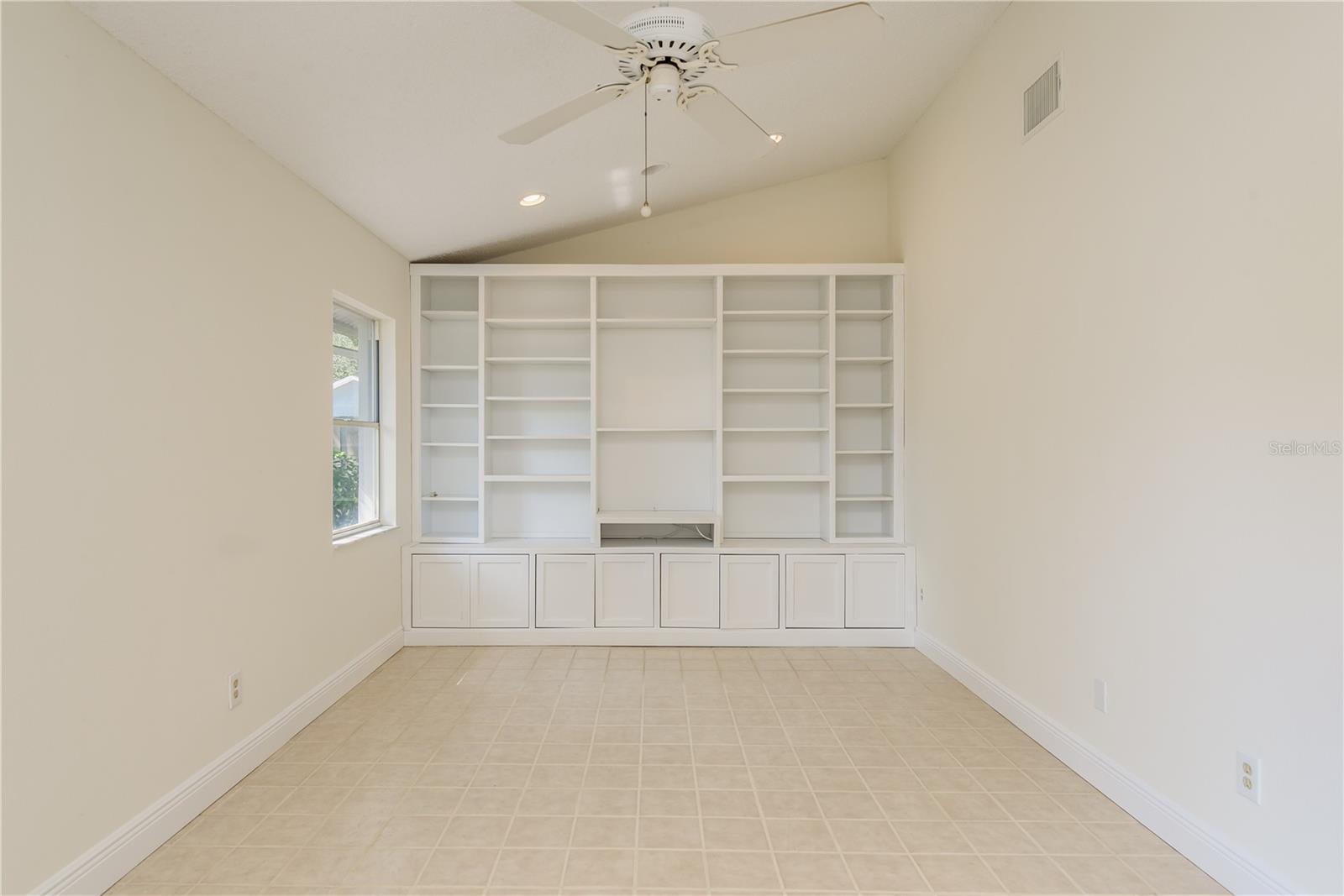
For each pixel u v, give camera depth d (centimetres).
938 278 396
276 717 288
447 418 483
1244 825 190
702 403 485
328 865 207
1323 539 168
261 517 277
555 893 195
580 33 180
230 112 250
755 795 250
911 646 438
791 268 449
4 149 166
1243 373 190
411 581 436
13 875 167
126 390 204
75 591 185
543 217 434
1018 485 310
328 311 337
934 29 326
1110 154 245
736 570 438
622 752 286
